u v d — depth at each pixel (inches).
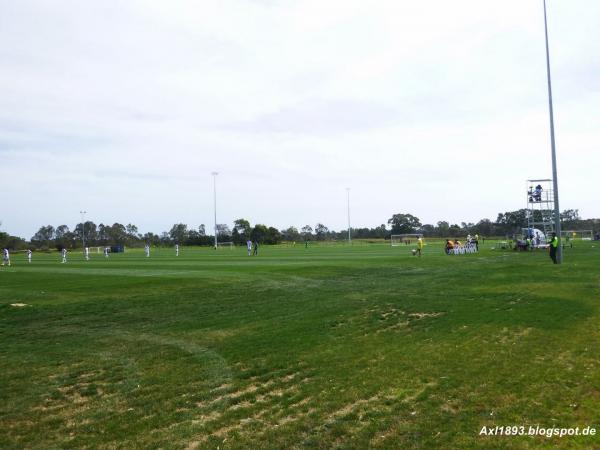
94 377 388.5
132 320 653.3
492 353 412.2
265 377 370.6
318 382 350.6
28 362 439.8
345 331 536.4
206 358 437.4
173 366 413.4
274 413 294.4
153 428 278.1
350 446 243.9
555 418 271.0
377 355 423.2
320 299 805.9
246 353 449.1
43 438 269.1
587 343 433.4
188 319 653.3
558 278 963.3
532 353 406.9
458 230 6904.5
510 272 1127.6
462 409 288.0
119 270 1470.2
